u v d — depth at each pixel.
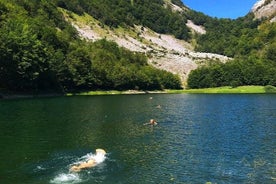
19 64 139.50
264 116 93.62
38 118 81.12
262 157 50.53
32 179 39.94
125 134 66.00
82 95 174.00
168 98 164.12
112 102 131.38
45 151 51.66
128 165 45.75
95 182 39.31
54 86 168.88
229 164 46.91
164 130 70.88
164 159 48.88
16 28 151.88
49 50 168.38
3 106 104.38
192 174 42.62
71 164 45.75
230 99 158.75
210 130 71.50
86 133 65.62
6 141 57.22
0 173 41.84
